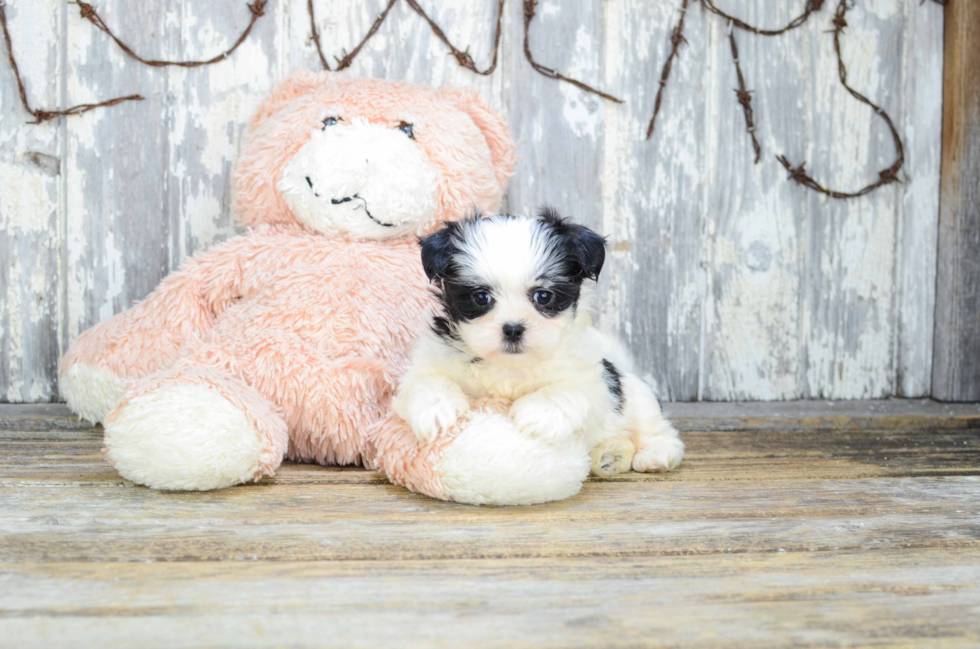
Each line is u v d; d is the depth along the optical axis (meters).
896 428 2.81
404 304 2.26
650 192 2.99
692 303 3.04
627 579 1.41
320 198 2.28
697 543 1.60
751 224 3.04
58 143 2.76
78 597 1.28
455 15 2.88
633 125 2.96
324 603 1.28
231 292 2.40
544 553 1.53
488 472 1.79
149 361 2.40
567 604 1.30
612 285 3.00
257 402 2.03
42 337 2.81
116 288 2.83
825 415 2.84
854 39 3.03
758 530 1.69
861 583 1.41
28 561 1.43
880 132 3.07
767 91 3.00
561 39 2.92
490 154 2.60
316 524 1.67
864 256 3.10
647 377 3.04
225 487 1.91
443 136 2.44
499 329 1.79
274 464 1.96
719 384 3.08
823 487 2.05
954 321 3.08
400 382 2.06
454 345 1.96
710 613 1.28
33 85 2.73
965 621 1.27
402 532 1.63
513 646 1.15
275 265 2.31
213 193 2.84
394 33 2.86
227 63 2.81
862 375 3.14
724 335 3.06
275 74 2.83
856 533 1.68
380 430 2.01
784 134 3.02
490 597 1.32
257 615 1.23
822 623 1.25
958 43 3.01
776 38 2.99
